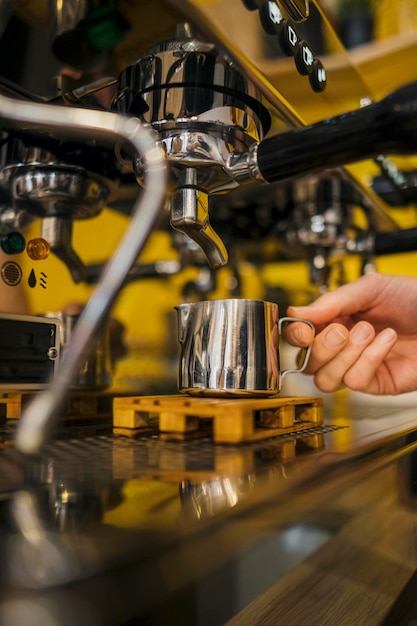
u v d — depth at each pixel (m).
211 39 0.46
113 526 0.23
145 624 0.26
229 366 0.49
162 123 0.49
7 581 0.18
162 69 0.49
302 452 0.41
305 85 0.57
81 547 0.21
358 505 0.61
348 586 0.55
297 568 0.53
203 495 0.28
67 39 0.45
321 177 0.88
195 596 0.32
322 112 0.66
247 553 0.39
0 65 0.49
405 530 0.68
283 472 0.33
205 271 1.13
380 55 0.77
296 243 1.07
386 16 0.68
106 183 0.65
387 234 0.96
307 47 0.55
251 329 0.50
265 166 0.47
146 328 0.96
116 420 0.48
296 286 1.53
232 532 0.26
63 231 0.63
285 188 0.92
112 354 0.76
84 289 0.66
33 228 0.60
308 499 0.32
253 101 0.54
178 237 1.02
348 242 0.98
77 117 0.32
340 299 0.73
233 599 0.37
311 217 0.98
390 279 0.79
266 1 0.48
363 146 0.42
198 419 0.48
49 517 0.24
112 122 0.32
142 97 0.50
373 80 0.83
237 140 0.51
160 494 0.28
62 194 0.60
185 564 0.22
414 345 0.85
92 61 0.49
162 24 0.44
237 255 1.21
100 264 0.70
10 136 0.58
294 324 0.61
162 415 0.46
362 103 0.74
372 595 0.55
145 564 0.20
